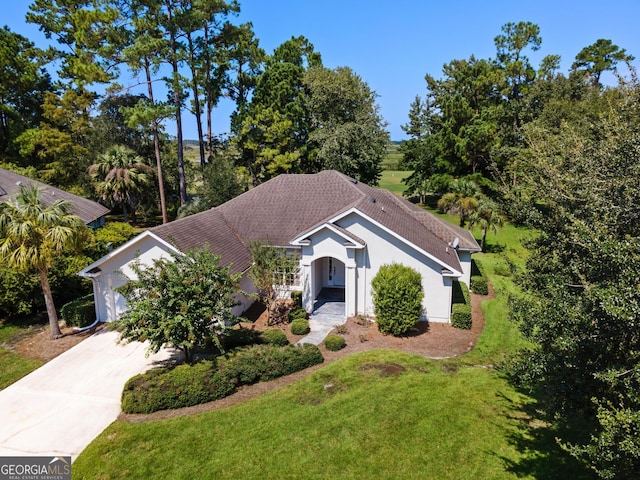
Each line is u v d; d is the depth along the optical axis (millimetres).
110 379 14266
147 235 17984
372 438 10703
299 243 19500
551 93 48344
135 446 10656
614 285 6059
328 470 9656
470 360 15422
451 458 9883
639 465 5566
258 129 45219
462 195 35844
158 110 32875
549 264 8914
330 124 44594
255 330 17844
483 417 11453
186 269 14047
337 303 21797
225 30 42938
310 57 55062
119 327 13305
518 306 8383
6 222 15531
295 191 25859
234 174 36969
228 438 10891
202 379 12797
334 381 13633
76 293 21078
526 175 11383
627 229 7254
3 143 44250
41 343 17094
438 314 19250
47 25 45531
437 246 20750
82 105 42719
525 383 7766
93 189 38344
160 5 34812
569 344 6406
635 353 6141
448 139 44906
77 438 11156
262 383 13852
